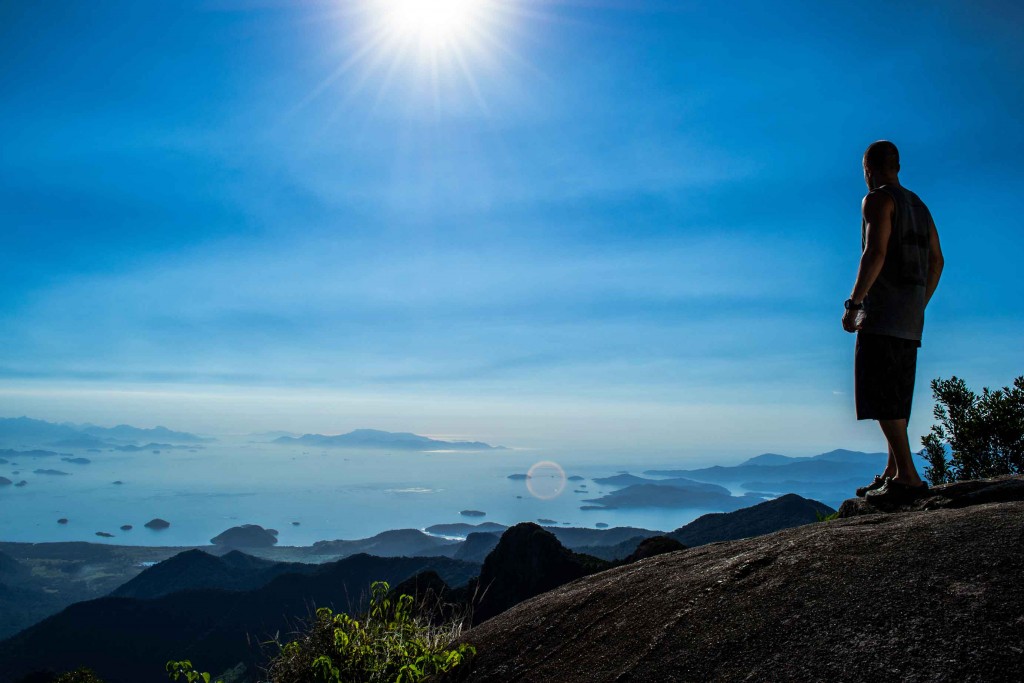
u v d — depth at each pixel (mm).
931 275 4043
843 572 2549
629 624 2977
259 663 4070
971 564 2270
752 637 2395
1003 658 1831
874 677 1961
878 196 3801
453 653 3578
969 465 8266
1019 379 8008
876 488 4000
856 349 3957
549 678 2938
